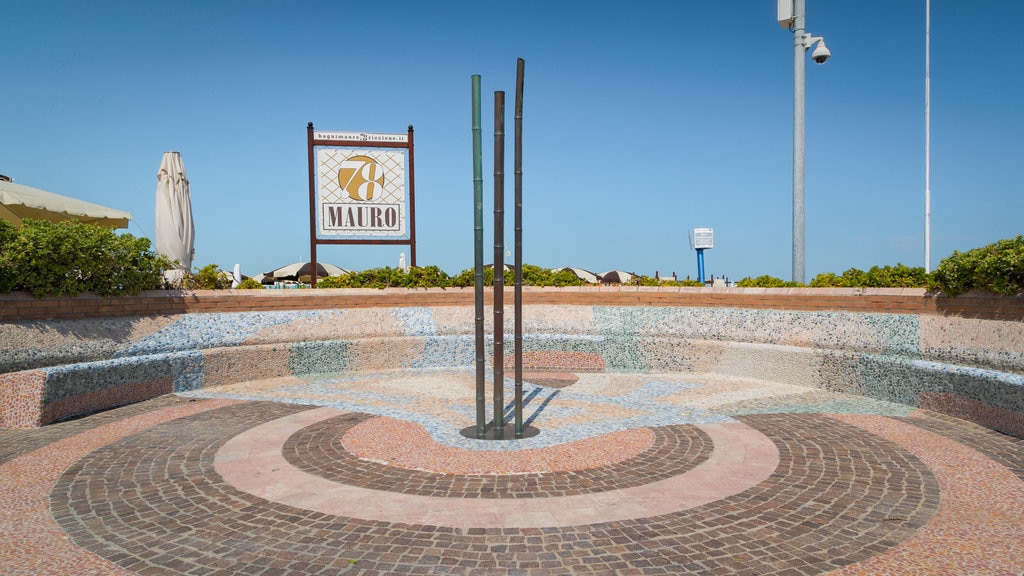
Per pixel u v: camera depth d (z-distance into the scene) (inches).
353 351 477.4
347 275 547.8
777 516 191.3
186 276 475.8
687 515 192.4
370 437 281.4
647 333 495.5
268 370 443.5
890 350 373.1
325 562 163.2
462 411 338.6
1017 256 300.8
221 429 299.7
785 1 532.4
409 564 161.8
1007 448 261.3
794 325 433.4
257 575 156.6
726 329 467.2
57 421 316.2
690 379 441.1
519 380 282.5
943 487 215.5
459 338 503.5
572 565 160.9
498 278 279.9
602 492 212.2
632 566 160.1
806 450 261.1
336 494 211.3
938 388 327.9
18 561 163.9
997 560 161.6
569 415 328.8
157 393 381.4
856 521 187.0
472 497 208.1
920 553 165.9
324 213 552.4
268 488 217.6
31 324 344.8
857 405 350.9
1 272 331.0
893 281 408.8
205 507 200.5
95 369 340.5
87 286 375.6
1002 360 307.9
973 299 339.6
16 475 232.4
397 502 203.9
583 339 494.3
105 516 193.8
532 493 211.6
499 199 277.7
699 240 627.5
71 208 488.4
